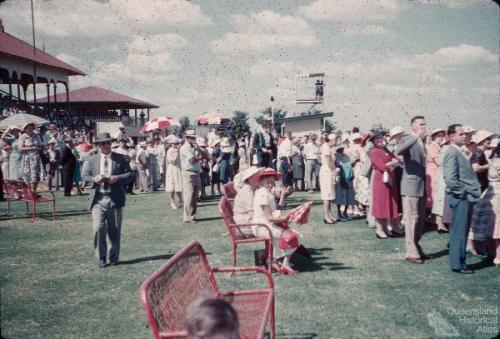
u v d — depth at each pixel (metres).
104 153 7.10
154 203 14.91
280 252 6.56
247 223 6.67
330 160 10.59
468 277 6.29
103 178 6.85
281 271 6.50
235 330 1.83
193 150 11.00
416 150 7.02
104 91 54.09
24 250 8.29
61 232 9.96
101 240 7.02
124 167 7.20
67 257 7.75
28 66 38.59
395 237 9.06
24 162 14.08
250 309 3.81
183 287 3.36
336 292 5.69
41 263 7.36
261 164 12.47
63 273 6.76
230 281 6.13
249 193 7.08
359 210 11.75
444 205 9.23
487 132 8.49
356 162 11.06
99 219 6.97
